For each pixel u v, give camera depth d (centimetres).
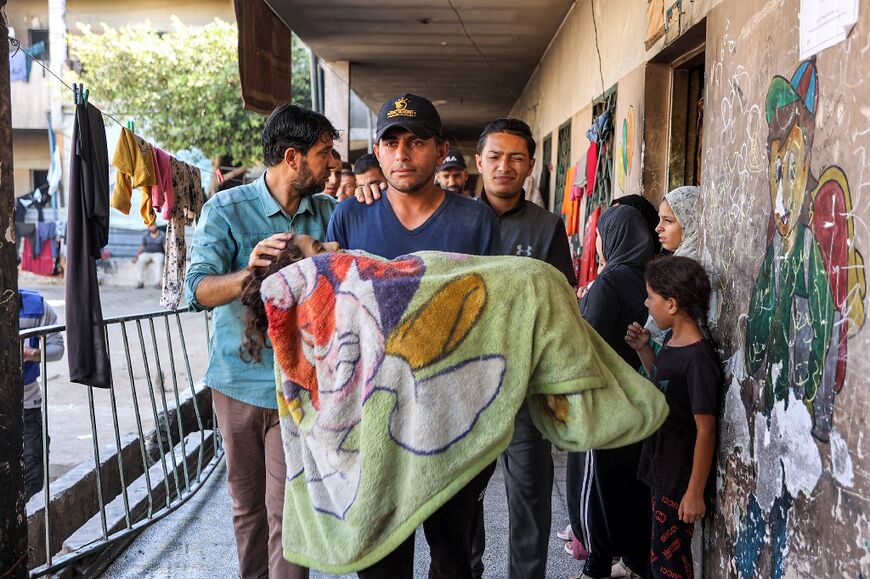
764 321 250
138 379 984
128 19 2105
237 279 255
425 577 359
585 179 686
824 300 208
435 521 223
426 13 821
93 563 375
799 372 222
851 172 194
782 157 239
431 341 195
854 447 190
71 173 414
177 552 394
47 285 2191
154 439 574
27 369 491
